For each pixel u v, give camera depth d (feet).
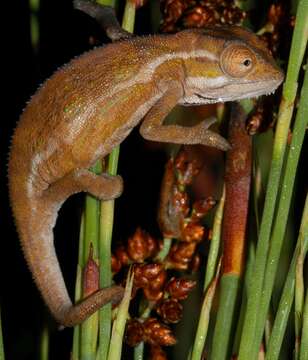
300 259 1.07
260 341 1.07
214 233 1.12
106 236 1.07
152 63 1.13
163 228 1.16
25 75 1.34
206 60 1.13
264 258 1.06
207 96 1.14
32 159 1.13
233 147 1.11
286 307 1.07
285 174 1.05
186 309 1.35
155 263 1.14
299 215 1.24
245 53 1.12
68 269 1.31
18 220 1.14
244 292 1.12
